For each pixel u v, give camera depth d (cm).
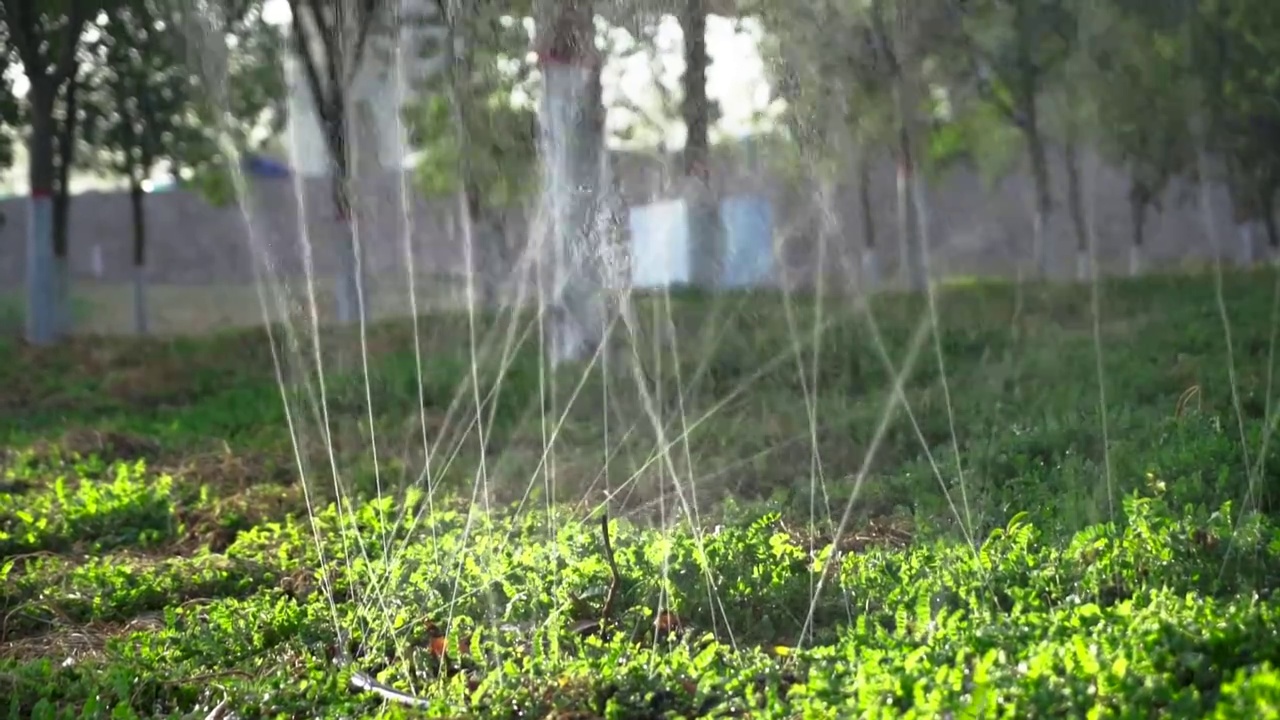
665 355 962
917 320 1177
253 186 1223
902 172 1330
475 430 935
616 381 905
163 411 1241
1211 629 386
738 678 415
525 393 983
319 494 845
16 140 1628
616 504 753
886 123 1051
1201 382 911
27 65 1488
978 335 1184
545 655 457
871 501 715
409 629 522
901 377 951
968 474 723
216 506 813
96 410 1271
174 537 768
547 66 778
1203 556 496
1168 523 521
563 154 801
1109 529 532
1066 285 1453
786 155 941
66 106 1576
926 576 517
